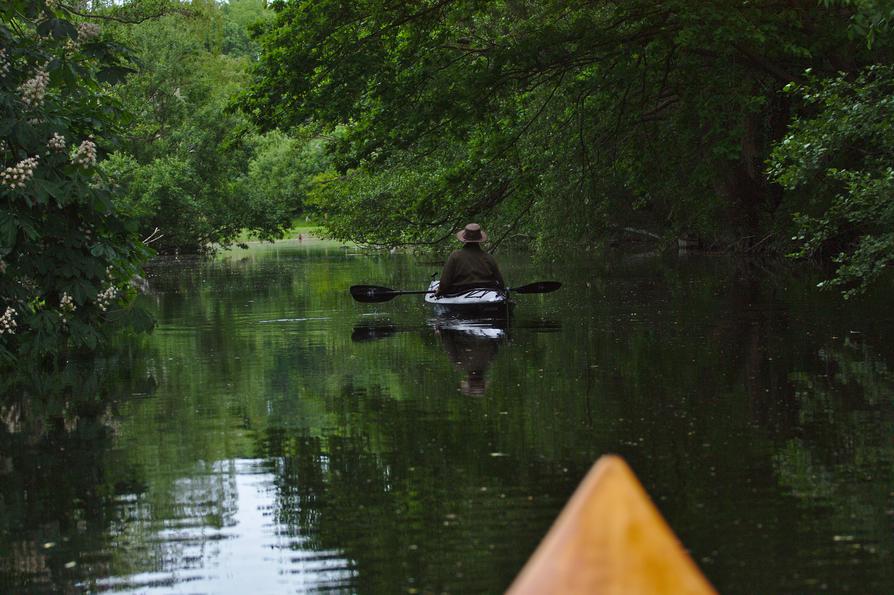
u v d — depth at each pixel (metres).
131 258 11.16
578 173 21.67
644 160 21.73
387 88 18.56
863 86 11.22
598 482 1.38
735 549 4.25
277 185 51.88
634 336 11.64
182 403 8.20
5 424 7.48
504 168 20.52
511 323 13.72
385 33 18.33
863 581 3.86
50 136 9.76
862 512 4.70
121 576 4.18
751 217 26.92
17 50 10.04
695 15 15.96
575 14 19.59
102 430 7.18
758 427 6.56
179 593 3.96
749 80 18.47
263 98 18.84
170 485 5.62
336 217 28.16
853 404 7.21
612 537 1.34
